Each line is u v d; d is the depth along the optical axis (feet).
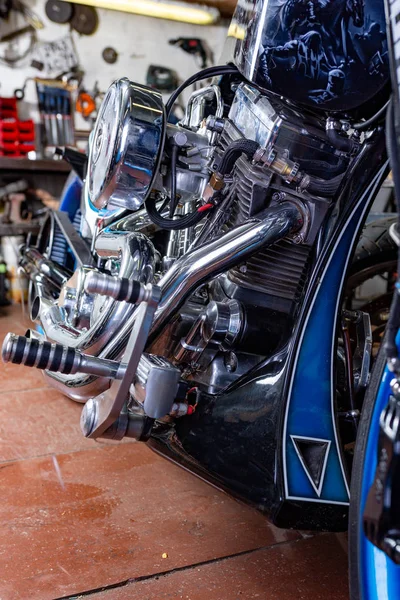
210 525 3.91
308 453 3.03
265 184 2.97
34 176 13.10
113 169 3.07
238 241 2.98
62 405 6.00
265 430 3.00
